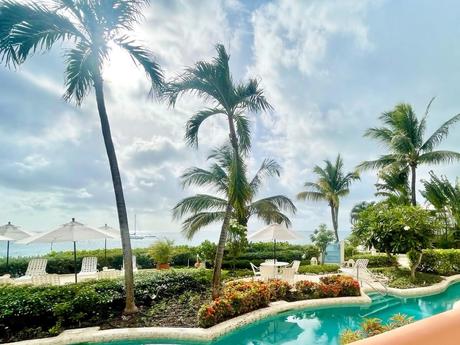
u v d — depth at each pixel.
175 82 9.73
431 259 13.78
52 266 14.79
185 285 9.66
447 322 0.98
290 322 8.38
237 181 9.49
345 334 5.94
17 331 6.66
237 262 15.71
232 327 7.12
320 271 15.00
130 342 6.52
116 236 11.92
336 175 23.61
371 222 13.02
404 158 17.80
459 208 17.58
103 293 7.80
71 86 8.10
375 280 12.12
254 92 10.42
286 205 15.33
